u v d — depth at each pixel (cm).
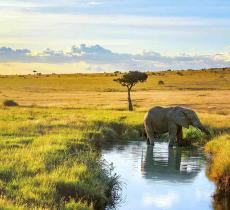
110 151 3106
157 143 3628
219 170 2150
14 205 1309
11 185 1566
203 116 4888
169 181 2178
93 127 3756
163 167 2544
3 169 1733
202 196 1909
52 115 4819
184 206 1759
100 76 19312
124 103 8181
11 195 1435
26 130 3347
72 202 1486
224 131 3712
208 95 9962
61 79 17625
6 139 2770
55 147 2414
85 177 1780
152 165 2603
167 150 3225
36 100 9062
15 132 3186
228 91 11506
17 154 2070
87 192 1652
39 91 12500
